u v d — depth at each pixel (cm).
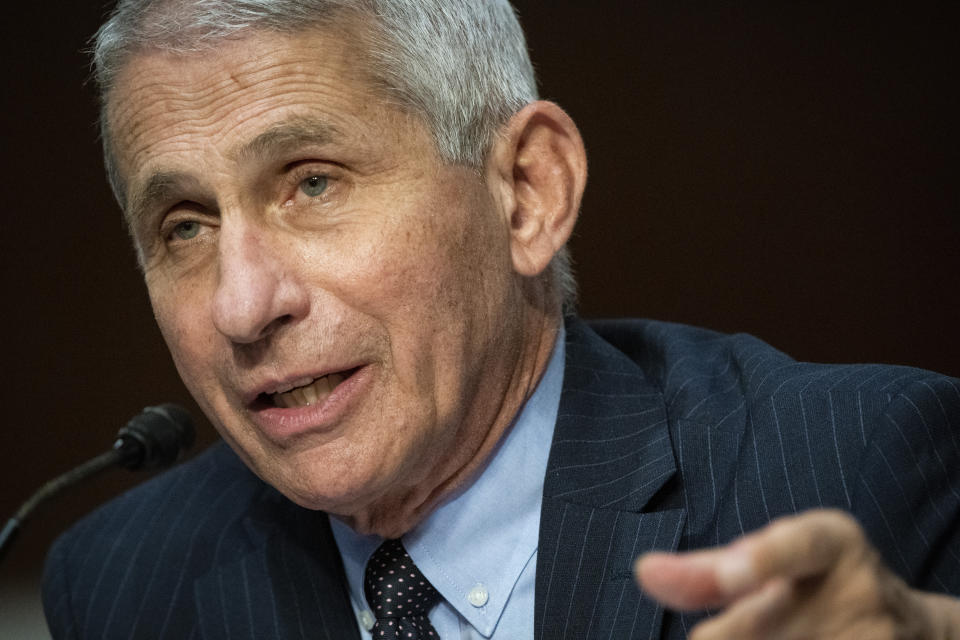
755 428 485
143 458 516
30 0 1109
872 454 443
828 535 264
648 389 531
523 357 504
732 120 1005
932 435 446
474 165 463
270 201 437
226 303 421
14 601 1048
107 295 1130
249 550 559
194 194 438
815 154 993
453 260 450
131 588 575
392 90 436
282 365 432
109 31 452
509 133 484
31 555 1090
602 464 498
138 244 480
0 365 1129
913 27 975
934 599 303
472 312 460
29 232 1130
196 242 454
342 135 428
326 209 435
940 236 977
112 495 1110
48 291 1130
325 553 528
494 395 487
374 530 499
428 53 447
